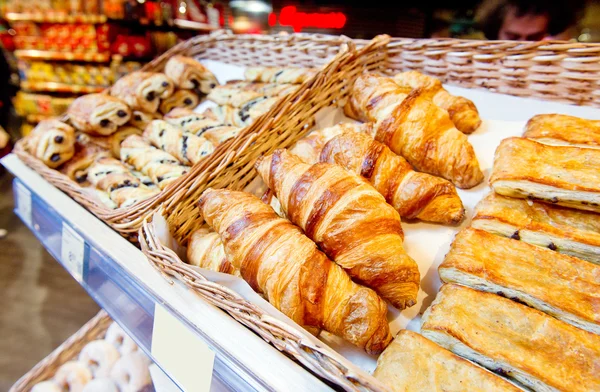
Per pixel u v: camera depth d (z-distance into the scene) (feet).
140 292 0.86
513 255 0.75
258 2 3.65
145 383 1.25
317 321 0.73
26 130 4.12
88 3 3.46
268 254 0.75
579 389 0.58
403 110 0.99
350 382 0.55
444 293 0.75
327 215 0.78
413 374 0.63
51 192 1.30
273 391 0.61
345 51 1.24
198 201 0.91
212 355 0.69
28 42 3.84
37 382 1.38
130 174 1.35
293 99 1.12
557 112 1.08
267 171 0.93
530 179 0.79
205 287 0.73
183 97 1.78
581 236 0.74
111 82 3.76
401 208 0.91
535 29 2.02
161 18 3.75
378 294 0.80
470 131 1.12
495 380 0.60
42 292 2.18
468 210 0.96
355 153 0.92
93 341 1.43
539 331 0.65
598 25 2.01
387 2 2.73
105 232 1.04
